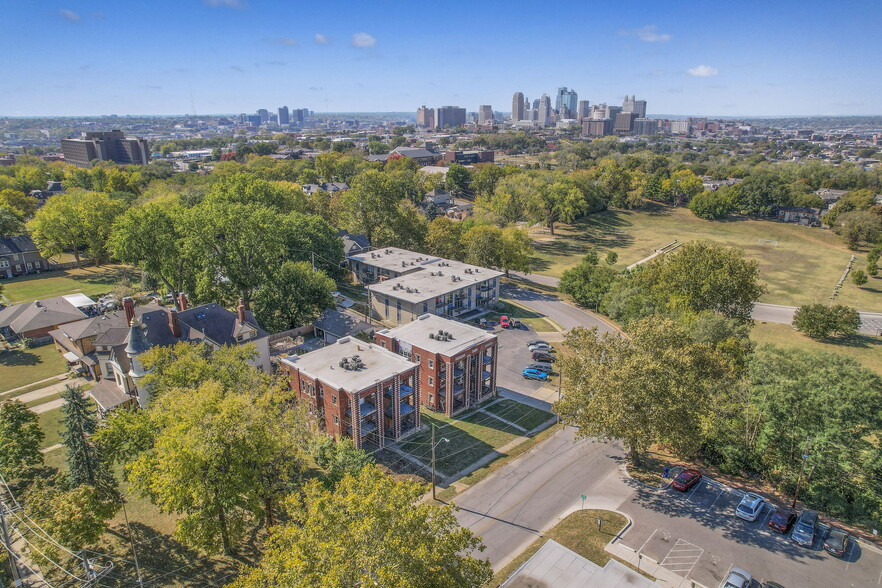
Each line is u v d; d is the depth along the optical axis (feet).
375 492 100.32
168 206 429.79
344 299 351.46
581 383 176.55
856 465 159.12
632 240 594.24
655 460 186.19
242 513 150.20
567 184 650.84
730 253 287.07
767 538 146.20
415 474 178.40
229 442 132.77
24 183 634.02
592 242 581.12
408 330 239.50
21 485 157.38
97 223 414.21
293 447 147.64
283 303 277.44
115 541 148.56
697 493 166.61
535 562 137.39
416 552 89.81
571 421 180.65
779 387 163.84
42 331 281.13
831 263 509.35
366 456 169.58
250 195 393.91
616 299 329.11
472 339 229.04
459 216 638.53
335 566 85.66
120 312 258.98
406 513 97.09
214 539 136.98
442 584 92.02
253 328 238.68
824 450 158.10
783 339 330.34
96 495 140.46
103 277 398.01
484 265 397.19
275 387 161.79
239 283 289.53
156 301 323.57
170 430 138.21
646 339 170.30
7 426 155.63
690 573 133.80
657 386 155.53
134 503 164.96
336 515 98.68
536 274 456.04
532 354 279.49
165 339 219.82
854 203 615.16
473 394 227.61
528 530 151.02
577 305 371.56
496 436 204.13
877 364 293.23
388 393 196.85
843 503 156.25
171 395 152.56
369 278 386.73
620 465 183.11
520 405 229.86
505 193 586.04
